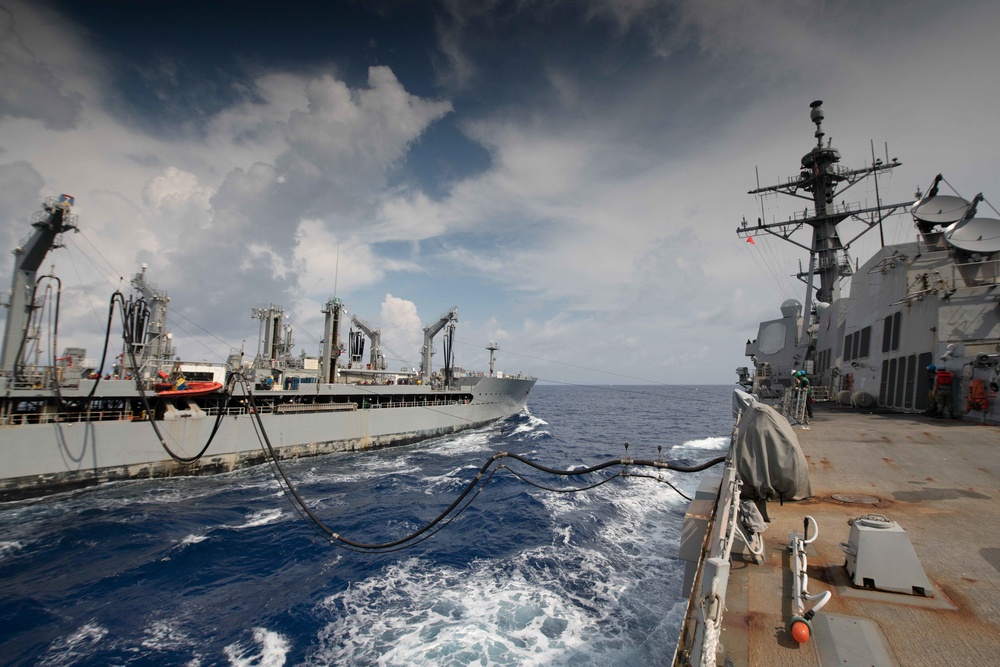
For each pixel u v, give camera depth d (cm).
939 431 1492
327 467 3809
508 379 6469
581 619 1402
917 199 2464
